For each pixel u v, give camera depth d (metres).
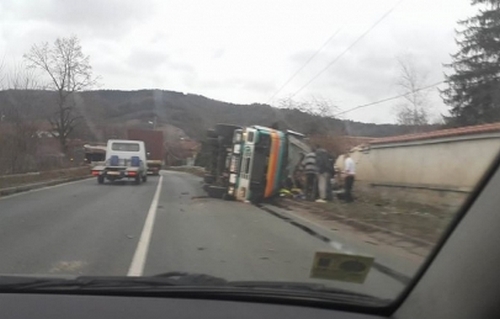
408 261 8.99
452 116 26.02
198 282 4.23
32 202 20.67
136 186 32.94
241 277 8.30
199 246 11.41
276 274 8.55
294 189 24.48
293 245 11.77
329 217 17.86
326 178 23.67
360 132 34.16
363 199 23.64
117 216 16.77
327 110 48.50
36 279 4.21
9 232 12.99
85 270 8.85
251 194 22.81
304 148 25.08
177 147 64.69
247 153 23.25
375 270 7.24
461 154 16.73
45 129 54.78
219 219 16.75
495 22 24.69
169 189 30.38
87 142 63.84
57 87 59.66
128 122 64.50
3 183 28.66
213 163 26.83
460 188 16.19
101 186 32.28
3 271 8.72
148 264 9.41
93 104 64.06
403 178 22.28
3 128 38.09
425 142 20.17
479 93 24.92
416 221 15.33
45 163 44.94
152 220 15.97
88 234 12.88
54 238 12.16
